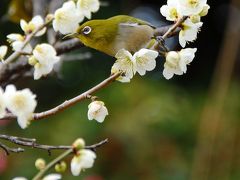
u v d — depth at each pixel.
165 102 13.16
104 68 14.72
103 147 12.47
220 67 13.29
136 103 13.16
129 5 14.45
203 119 12.52
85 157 4.20
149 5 15.16
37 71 4.64
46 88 14.47
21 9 8.26
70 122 12.64
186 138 13.06
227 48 12.67
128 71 4.42
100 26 5.55
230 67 12.60
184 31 4.59
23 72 6.88
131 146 12.56
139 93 13.29
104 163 12.41
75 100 4.36
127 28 5.57
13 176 11.59
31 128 12.72
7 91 3.99
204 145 12.26
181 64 4.56
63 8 4.86
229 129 12.74
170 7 4.62
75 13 4.88
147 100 13.16
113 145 12.50
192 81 15.76
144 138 12.66
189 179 12.40
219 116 12.46
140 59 4.45
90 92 4.38
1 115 4.03
